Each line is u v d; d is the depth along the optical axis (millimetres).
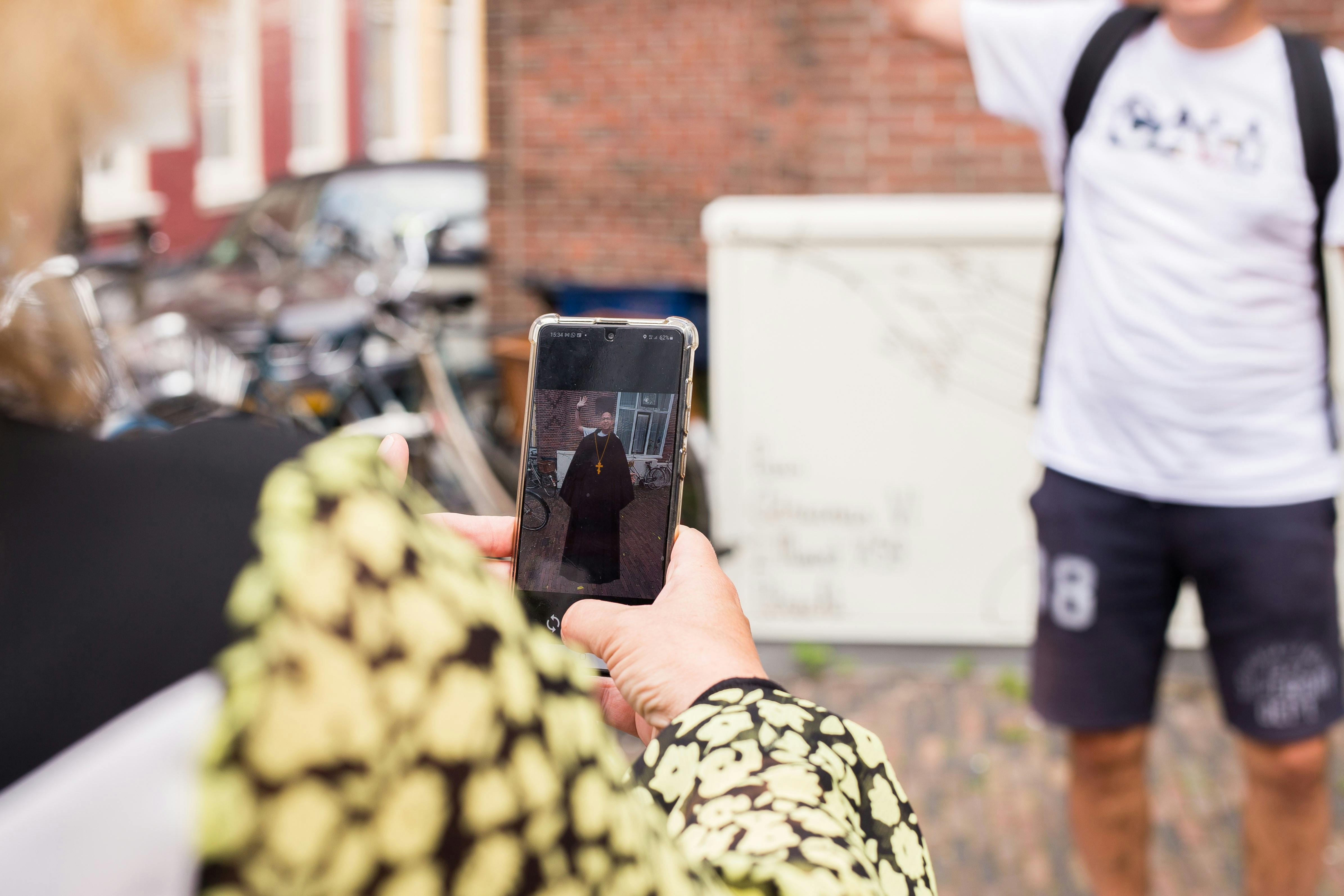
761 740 691
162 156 14820
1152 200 2377
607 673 875
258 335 5578
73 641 378
